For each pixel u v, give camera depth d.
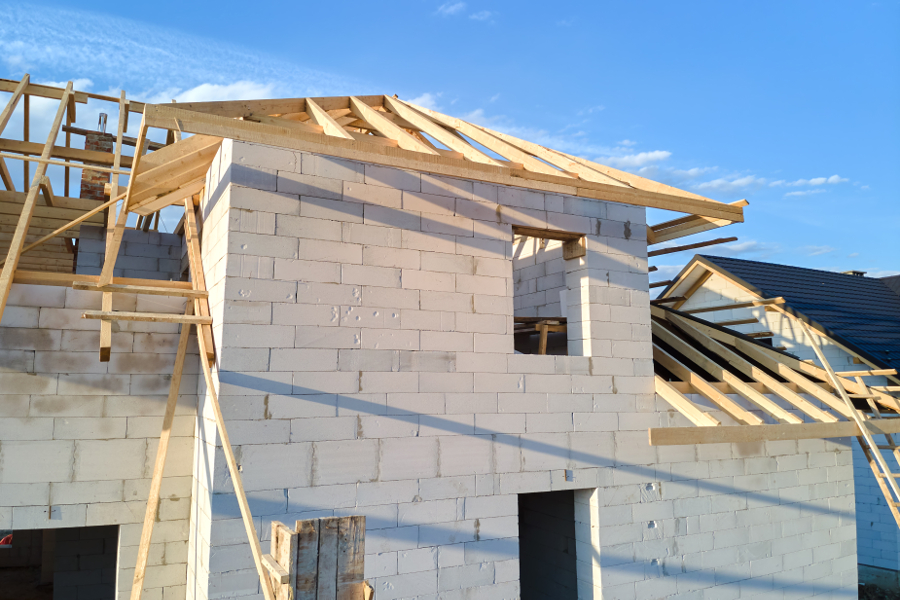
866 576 12.54
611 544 7.23
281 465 5.73
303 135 5.96
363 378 6.20
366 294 6.34
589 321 7.55
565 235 7.72
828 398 8.49
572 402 7.29
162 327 7.15
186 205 7.91
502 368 6.95
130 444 6.84
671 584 7.58
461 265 6.89
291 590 2.91
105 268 6.24
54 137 8.80
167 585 6.78
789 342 14.30
